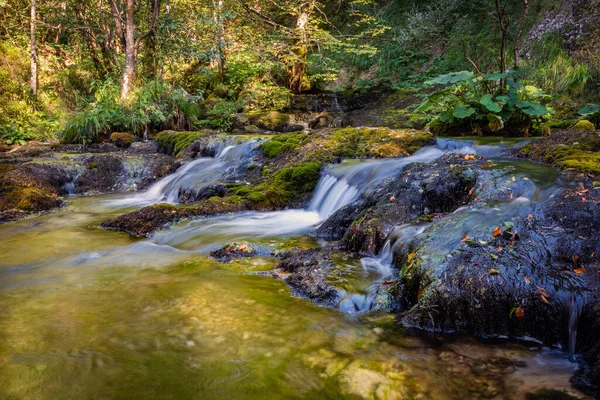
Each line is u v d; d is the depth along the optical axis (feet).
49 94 42.96
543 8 38.11
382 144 20.49
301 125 40.29
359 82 50.70
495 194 11.49
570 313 7.47
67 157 27.50
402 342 7.83
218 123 39.81
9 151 32.42
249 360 7.20
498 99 21.43
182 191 22.45
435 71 45.44
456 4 47.73
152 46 44.78
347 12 62.13
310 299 9.67
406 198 13.30
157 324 8.44
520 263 8.29
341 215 14.78
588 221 9.06
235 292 10.09
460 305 8.07
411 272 9.20
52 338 7.86
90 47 49.14
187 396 6.24
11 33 46.37
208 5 44.83
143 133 35.78
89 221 18.61
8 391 6.26
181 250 13.82
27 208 20.17
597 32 30.83
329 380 6.68
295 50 45.29
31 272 11.72
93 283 10.80
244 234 14.93
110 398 6.16
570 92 28.63
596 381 6.44
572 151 14.17
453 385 6.57
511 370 6.93
